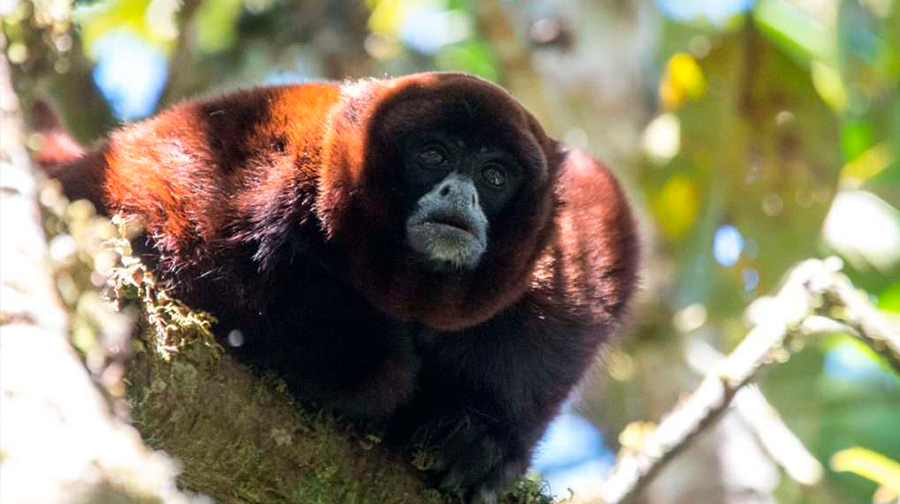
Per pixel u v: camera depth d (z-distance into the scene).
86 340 4.23
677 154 16.66
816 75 17.45
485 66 22.52
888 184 19.05
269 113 9.58
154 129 9.20
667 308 16.05
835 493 13.84
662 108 17.05
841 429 19.55
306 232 9.31
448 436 9.15
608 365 11.83
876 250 18.44
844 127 18.70
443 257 9.41
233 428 7.46
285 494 7.86
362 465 8.41
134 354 6.69
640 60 17.30
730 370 10.60
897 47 17.39
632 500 10.69
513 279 9.91
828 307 10.27
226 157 9.19
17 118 4.95
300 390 8.40
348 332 8.79
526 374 10.08
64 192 8.77
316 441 8.05
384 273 9.56
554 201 10.54
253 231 8.94
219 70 18.84
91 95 15.18
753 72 16.80
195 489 7.55
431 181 9.71
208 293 8.76
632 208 11.61
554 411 10.33
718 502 15.05
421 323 9.95
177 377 7.07
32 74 5.74
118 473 3.41
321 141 9.56
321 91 9.99
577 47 16.98
